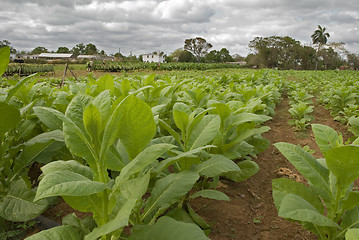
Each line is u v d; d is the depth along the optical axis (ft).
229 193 11.71
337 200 6.53
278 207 6.96
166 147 5.08
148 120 5.35
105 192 5.02
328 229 6.73
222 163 7.73
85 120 4.72
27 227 8.33
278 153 17.84
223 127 10.14
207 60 349.20
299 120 25.11
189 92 15.03
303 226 7.19
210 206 10.47
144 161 4.86
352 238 4.30
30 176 11.51
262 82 46.55
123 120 5.36
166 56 338.34
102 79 11.39
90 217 7.34
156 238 4.86
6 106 5.63
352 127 20.13
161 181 7.05
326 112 31.96
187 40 341.00
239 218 10.00
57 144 9.36
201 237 4.57
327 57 268.41
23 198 7.92
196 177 6.83
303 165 6.70
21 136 9.41
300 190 7.23
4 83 26.40
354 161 5.60
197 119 7.72
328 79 74.54
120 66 129.70
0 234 7.80
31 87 11.15
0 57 5.16
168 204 7.00
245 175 10.61
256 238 9.03
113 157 6.10
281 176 14.26
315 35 274.36
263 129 9.93
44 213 9.23
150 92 13.65
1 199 7.89
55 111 4.87
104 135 4.81
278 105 37.50
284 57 267.18
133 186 5.65
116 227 3.73
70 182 4.13
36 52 397.60
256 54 276.82
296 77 95.86
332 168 6.01
